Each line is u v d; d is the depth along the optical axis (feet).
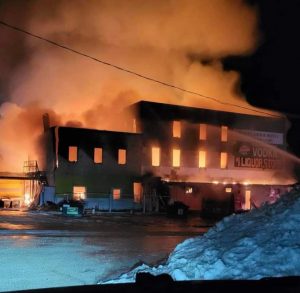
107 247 52.70
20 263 40.27
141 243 57.88
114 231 73.82
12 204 140.97
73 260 42.27
